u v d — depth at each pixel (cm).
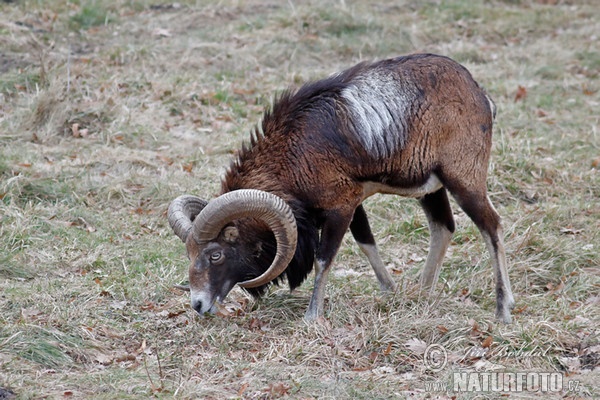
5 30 2909
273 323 1591
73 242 1866
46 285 1664
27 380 1316
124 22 3175
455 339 1488
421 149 1545
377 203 2100
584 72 3038
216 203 1467
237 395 1312
